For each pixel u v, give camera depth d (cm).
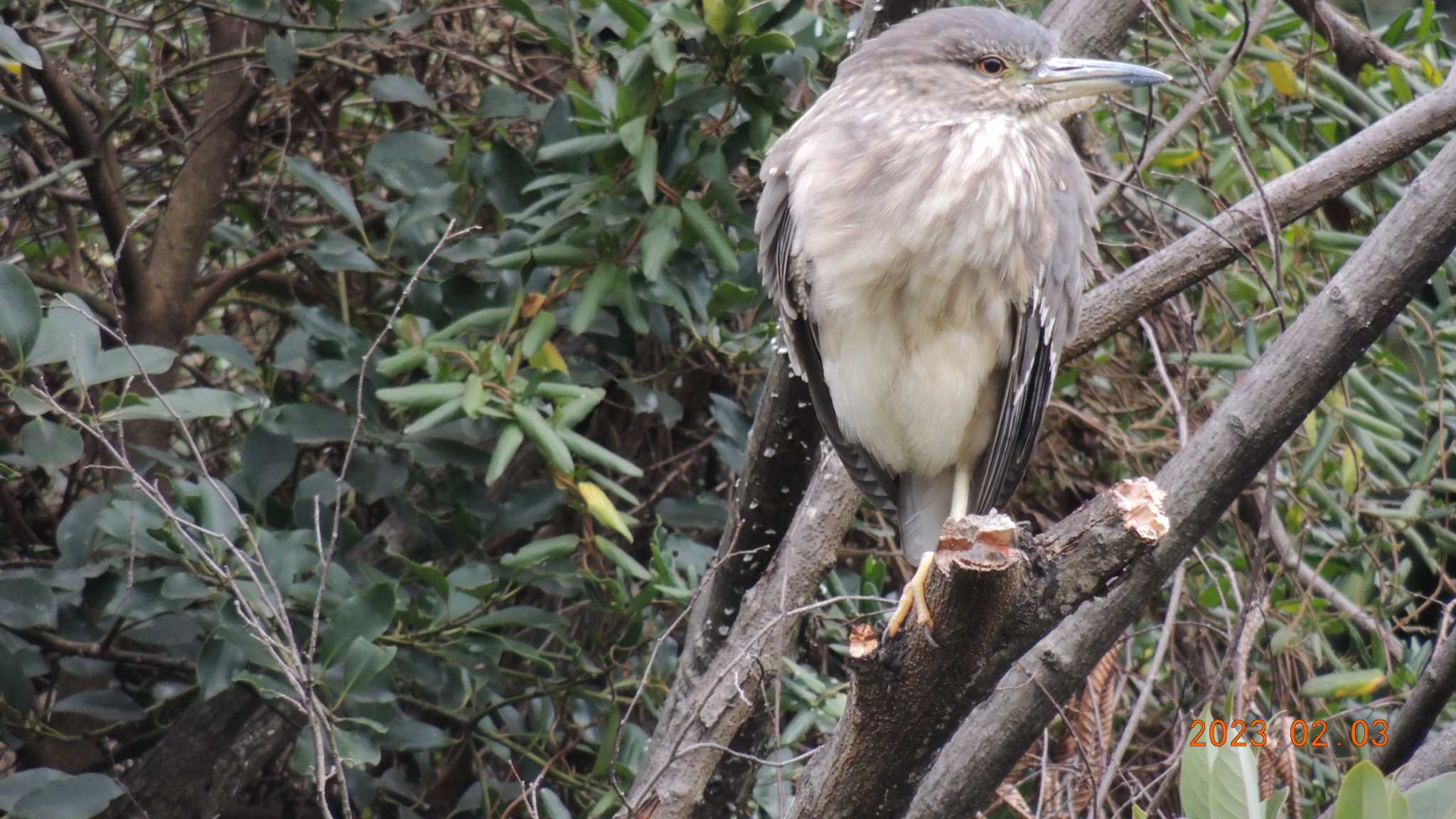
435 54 889
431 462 755
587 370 813
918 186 647
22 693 730
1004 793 628
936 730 438
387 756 909
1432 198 534
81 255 945
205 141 885
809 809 463
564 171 761
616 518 700
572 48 767
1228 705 614
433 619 735
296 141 932
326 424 756
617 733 723
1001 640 425
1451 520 877
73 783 665
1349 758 765
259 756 827
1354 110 873
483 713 776
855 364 679
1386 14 1020
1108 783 612
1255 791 425
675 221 698
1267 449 558
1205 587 830
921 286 654
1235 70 858
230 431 943
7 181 913
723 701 659
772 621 599
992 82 675
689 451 877
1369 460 854
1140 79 675
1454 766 566
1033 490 926
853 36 751
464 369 735
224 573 578
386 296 909
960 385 678
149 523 681
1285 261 836
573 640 846
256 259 875
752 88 730
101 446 786
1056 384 849
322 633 644
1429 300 961
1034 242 662
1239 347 852
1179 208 709
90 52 914
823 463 716
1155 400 882
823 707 712
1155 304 708
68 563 716
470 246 779
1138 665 846
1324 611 851
